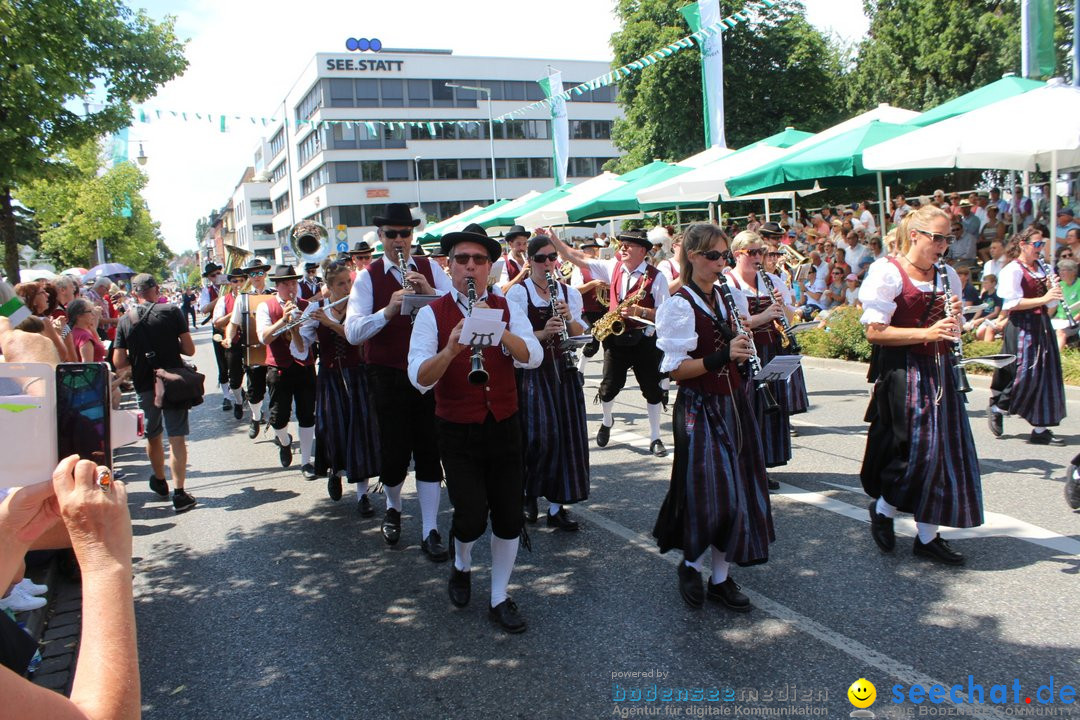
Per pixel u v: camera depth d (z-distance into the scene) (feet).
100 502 4.13
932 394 12.53
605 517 16.56
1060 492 15.96
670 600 12.39
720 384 11.59
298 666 11.18
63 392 4.39
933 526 12.94
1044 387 19.25
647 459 20.83
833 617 11.39
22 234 116.37
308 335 18.16
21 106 36.73
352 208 165.89
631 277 19.69
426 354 11.66
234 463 24.14
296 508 18.93
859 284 39.40
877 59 99.14
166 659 11.68
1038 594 11.57
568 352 15.70
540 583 13.48
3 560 4.27
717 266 11.34
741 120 100.12
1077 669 9.66
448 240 11.87
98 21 38.52
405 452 15.58
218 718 9.98
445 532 16.52
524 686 10.21
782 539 14.52
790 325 18.11
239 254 33.19
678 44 41.01
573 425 15.49
